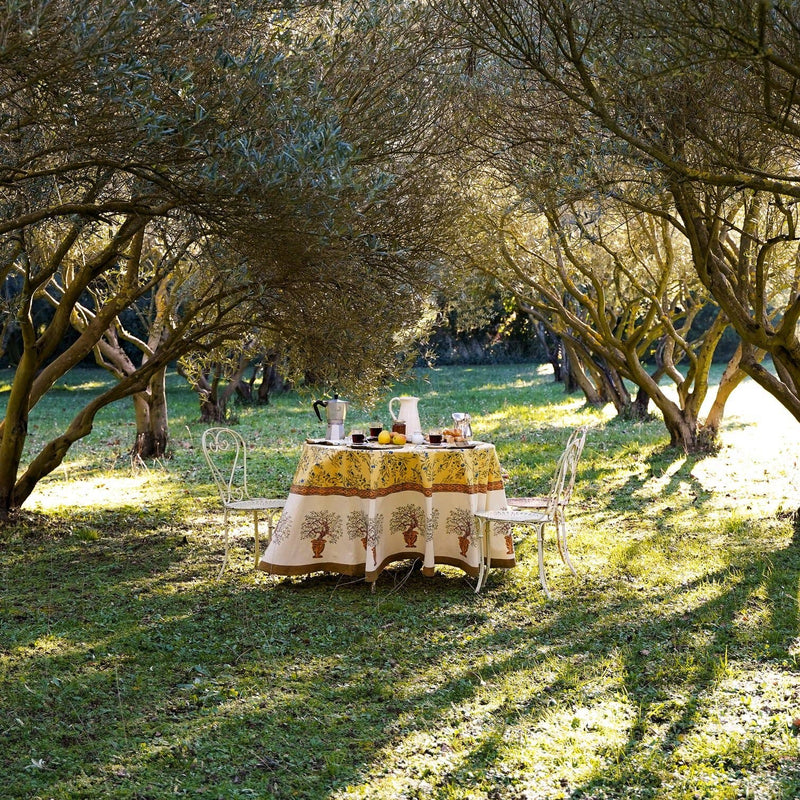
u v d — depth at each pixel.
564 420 18.53
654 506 9.49
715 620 5.59
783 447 13.22
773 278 11.78
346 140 5.78
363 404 8.89
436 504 6.91
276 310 7.79
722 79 5.24
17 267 8.68
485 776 3.66
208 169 4.42
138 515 9.48
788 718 4.10
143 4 3.63
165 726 4.20
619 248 13.76
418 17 6.16
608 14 5.04
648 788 3.52
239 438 7.55
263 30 5.27
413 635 5.57
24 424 8.59
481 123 7.30
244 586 6.73
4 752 3.94
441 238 7.41
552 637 5.45
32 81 3.83
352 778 3.69
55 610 6.07
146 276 11.45
